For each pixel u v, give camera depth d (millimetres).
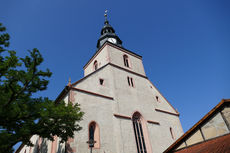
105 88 21703
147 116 23328
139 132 21078
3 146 8266
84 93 18703
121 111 20719
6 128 9344
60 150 14516
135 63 29969
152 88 28391
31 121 10000
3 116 8680
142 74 29156
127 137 18938
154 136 21891
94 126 17422
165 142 22625
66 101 17391
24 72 9781
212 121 11766
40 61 10523
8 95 9258
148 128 21984
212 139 11344
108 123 18547
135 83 26156
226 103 11461
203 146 10844
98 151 15938
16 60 9562
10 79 9367
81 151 14727
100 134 17141
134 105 22891
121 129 19031
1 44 10891
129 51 30812
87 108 17797
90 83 20375
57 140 15703
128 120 20531
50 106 10398
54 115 10492
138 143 19922
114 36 34688
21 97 9969
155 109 25344
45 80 10781
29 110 9797
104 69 23859
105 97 20453
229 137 9828
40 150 18953
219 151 7867
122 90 23172
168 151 13453
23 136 9711
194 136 12367
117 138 18047
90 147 15172
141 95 25203
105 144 16875
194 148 11516
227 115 11219
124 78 25156
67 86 17859
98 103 19188
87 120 16969
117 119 19453
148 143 20594
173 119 27141
